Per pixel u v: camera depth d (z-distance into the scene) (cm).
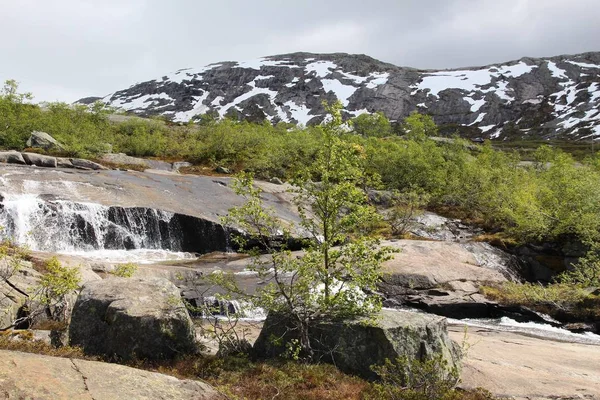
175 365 862
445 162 3959
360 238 1024
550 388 984
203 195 2950
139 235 2417
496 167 4300
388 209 3322
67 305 1240
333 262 1005
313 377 832
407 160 3809
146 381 673
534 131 11538
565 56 15700
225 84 16575
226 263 2205
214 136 4544
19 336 927
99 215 2333
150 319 893
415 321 970
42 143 3559
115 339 888
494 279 2153
